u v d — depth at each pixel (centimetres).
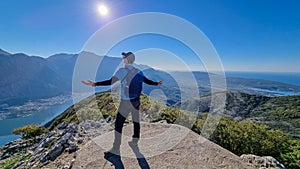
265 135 1170
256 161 436
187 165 376
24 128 2117
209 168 371
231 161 403
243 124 1234
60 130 829
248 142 1091
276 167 418
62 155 484
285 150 1127
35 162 537
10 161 834
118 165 369
